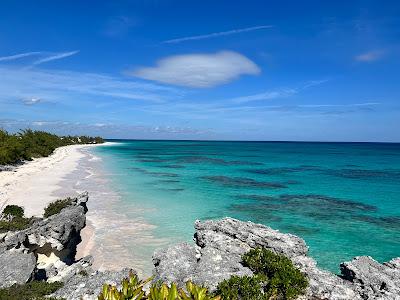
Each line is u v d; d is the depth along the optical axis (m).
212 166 90.75
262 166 94.31
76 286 14.67
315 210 40.78
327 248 27.59
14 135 83.38
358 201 46.59
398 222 35.69
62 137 187.88
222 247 17.84
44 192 42.00
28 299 13.98
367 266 16.95
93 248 25.48
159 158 116.25
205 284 13.95
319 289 14.77
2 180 47.38
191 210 38.38
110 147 191.00
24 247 20.78
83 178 57.56
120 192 47.25
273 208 41.31
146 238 27.83
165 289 8.92
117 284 14.34
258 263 15.57
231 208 40.44
